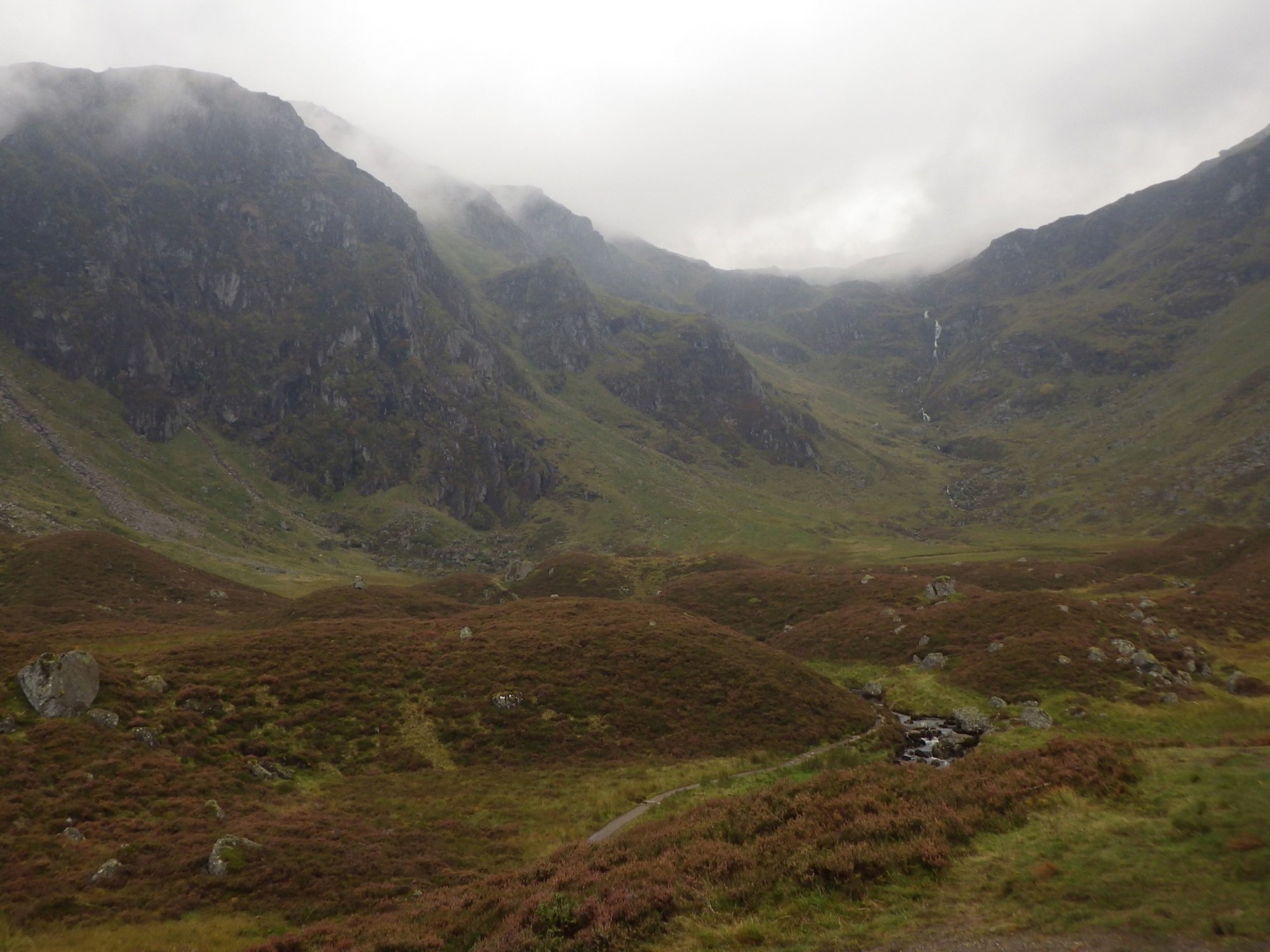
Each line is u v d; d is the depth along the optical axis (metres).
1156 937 14.54
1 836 29.78
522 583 166.50
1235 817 19.75
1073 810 23.03
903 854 20.58
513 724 53.03
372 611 107.38
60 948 22.44
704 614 118.81
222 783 39.81
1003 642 74.75
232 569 190.38
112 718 42.44
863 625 92.12
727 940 17.56
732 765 48.12
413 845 34.22
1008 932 15.89
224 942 24.03
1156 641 74.12
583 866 24.92
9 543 133.38
